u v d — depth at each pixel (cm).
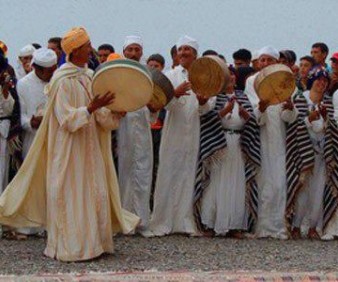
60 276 1313
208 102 1756
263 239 1770
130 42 1866
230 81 1734
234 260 1538
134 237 1766
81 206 1488
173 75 1812
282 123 1792
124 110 1502
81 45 1517
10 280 1286
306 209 1798
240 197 1775
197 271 1402
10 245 1636
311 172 1786
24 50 2069
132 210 1795
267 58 1817
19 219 1555
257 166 1773
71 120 1471
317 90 1788
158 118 2019
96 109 1478
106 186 1517
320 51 2112
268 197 1783
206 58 1705
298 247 1683
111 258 1529
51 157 1498
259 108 1758
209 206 1775
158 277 1316
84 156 1498
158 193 1795
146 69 1492
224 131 1772
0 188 1761
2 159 1772
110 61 1478
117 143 1803
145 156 1809
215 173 1772
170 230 1798
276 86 1714
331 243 1741
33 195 1555
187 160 1789
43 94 1767
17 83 1778
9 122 1769
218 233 1775
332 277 1344
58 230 1491
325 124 1781
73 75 1514
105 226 1509
